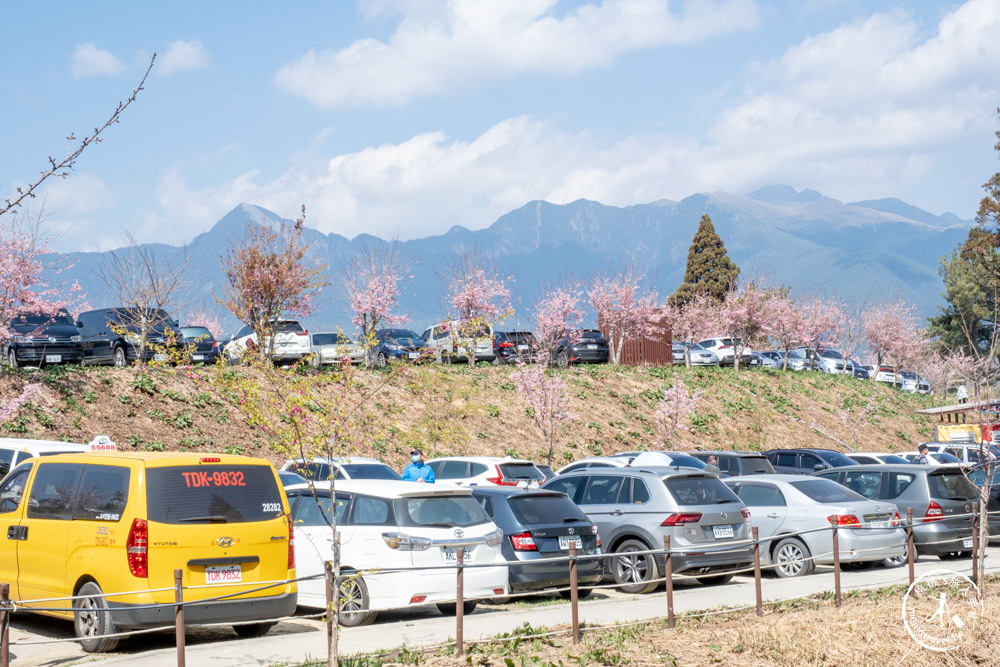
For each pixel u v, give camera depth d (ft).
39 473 35.91
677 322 173.17
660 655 31.78
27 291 81.87
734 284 246.27
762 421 135.85
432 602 36.96
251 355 34.24
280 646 32.50
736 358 161.38
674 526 46.01
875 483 59.98
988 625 36.42
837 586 40.14
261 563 33.73
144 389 83.41
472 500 39.93
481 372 116.47
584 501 49.88
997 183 174.70
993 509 62.34
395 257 134.31
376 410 92.32
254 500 34.22
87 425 76.18
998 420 64.49
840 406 154.10
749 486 55.16
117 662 29.66
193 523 32.45
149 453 33.81
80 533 33.01
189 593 31.91
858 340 238.07
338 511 39.50
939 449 107.04
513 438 103.86
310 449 32.04
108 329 98.99
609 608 40.37
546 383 98.78
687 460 73.46
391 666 29.55
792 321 195.42
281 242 98.02
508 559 42.27
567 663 30.60
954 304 227.40
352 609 37.99
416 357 48.42
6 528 35.86
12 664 30.55
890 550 52.37
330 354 114.11
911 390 207.10
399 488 38.73
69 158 25.41
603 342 142.00
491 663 30.04
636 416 122.31
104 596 29.25
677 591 46.03
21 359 88.63
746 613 38.75
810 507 52.21
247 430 84.79
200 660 30.07
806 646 32.48
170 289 106.22
